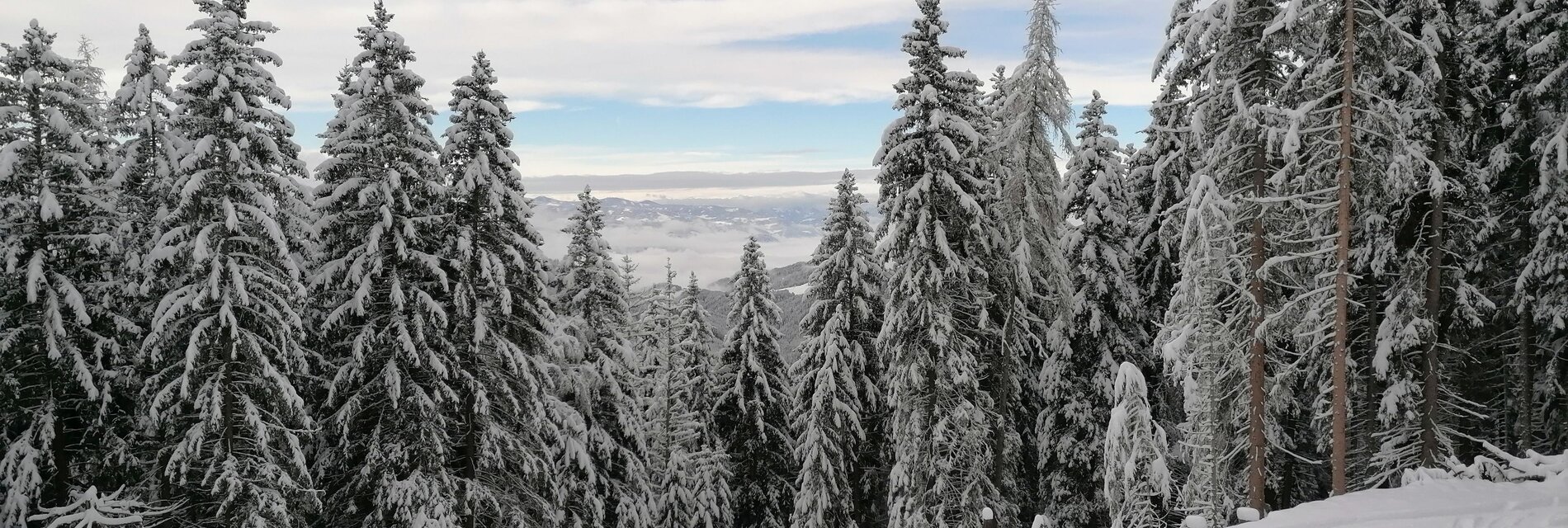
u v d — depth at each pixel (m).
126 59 18.17
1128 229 23.88
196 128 16.17
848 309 25.62
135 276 17.38
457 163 19.25
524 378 18.95
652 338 32.72
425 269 18.47
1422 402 17.55
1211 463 15.55
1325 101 15.26
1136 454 11.55
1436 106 16.50
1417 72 16.52
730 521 27.09
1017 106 20.91
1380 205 16.56
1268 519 11.49
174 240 16.06
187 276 16.02
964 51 19.77
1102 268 22.33
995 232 20.66
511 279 20.16
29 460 16.28
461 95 19.11
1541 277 17.53
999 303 21.72
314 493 17.33
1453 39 16.47
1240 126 15.21
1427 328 16.72
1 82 16.45
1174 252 22.66
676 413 30.58
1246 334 15.89
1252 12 15.18
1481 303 16.94
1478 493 11.58
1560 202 16.53
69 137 17.05
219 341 16.34
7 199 16.06
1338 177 14.59
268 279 16.12
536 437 20.45
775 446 29.89
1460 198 17.39
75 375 16.44
